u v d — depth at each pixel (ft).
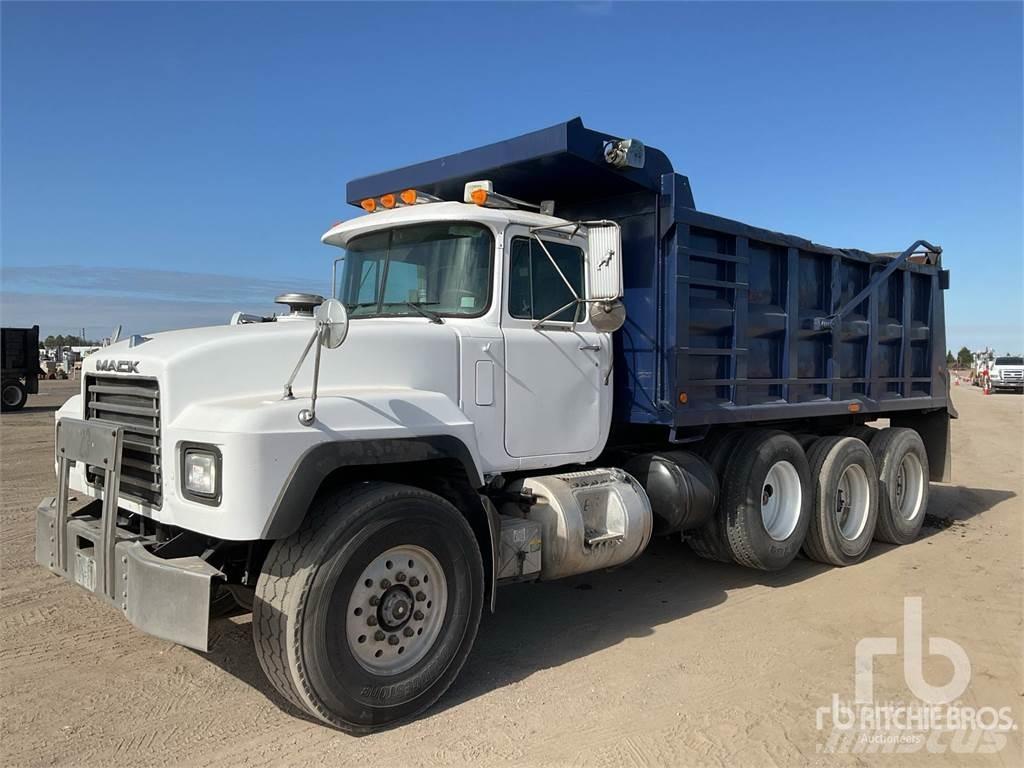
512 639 16.65
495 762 11.49
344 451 11.98
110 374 13.60
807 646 16.35
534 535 15.35
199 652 15.38
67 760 11.32
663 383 18.60
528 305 16.33
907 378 27.45
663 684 14.34
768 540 20.47
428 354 14.46
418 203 17.15
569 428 17.03
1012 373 132.36
